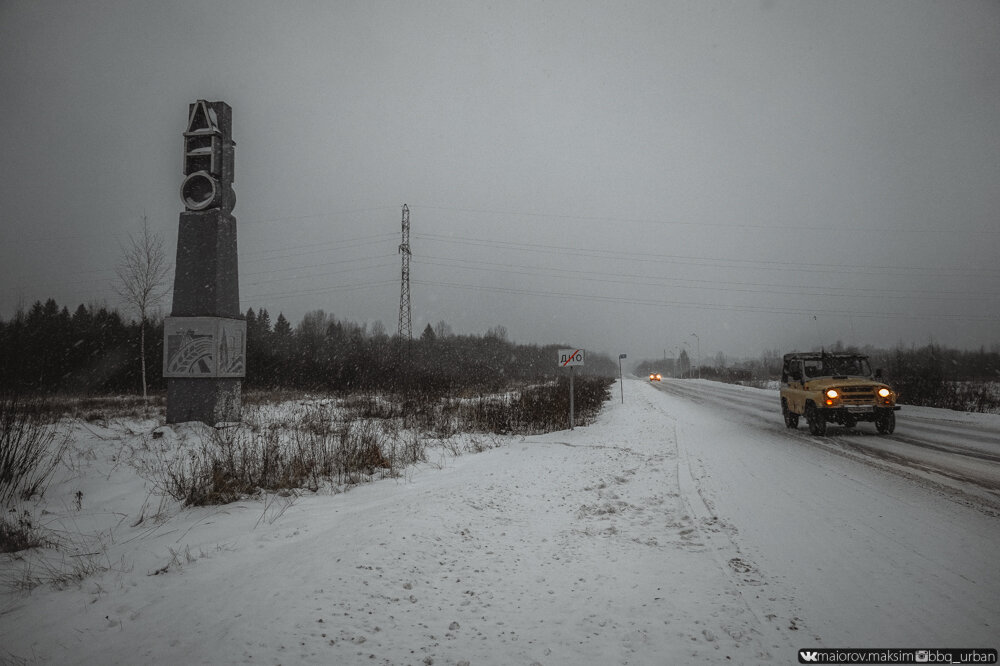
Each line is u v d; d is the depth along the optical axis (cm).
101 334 4062
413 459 1016
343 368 3103
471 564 464
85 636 331
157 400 2617
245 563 457
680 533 564
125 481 848
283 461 873
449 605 380
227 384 1543
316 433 1145
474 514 620
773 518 618
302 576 412
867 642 332
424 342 4912
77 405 2250
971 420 1788
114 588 412
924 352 4000
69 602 385
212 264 1561
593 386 3400
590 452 1127
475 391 2773
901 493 740
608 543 531
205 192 1580
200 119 1608
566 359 1680
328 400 2245
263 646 311
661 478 859
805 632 345
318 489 775
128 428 1355
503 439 1388
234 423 1490
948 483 802
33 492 742
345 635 328
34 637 330
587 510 661
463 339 5625
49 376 3653
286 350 5541
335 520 592
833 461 1014
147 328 3906
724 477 866
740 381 6931
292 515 624
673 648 323
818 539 538
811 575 442
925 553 493
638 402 3166
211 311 1542
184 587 405
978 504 675
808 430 1594
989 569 453
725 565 466
